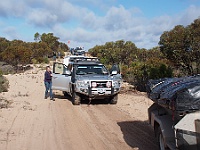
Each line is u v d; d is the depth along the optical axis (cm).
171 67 1781
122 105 1333
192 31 1584
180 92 529
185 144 504
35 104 1341
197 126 486
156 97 654
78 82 1291
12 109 1190
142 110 1205
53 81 1478
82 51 4706
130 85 1936
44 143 770
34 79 2638
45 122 995
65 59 2086
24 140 791
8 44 5934
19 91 1773
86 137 828
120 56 3291
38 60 5294
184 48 1609
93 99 1464
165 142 589
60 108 1259
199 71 1606
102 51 3928
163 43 1722
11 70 3956
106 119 1052
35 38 7444
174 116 555
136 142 779
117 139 808
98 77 1323
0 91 1672
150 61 1867
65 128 923
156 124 675
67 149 726
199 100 517
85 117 1084
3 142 768
